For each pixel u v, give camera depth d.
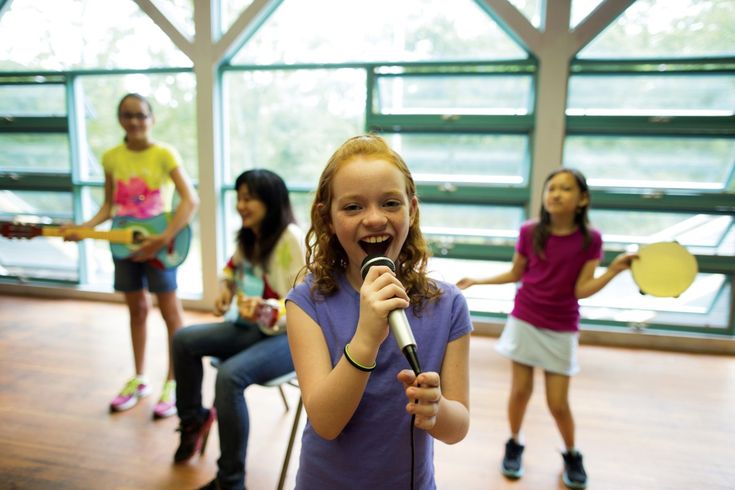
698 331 3.28
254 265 1.76
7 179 4.21
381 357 0.82
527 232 1.83
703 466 1.89
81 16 3.79
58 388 2.46
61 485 1.71
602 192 3.32
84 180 4.15
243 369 1.52
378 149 0.79
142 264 2.24
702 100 3.13
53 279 4.27
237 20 3.41
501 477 1.81
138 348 2.35
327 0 3.46
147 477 1.76
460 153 3.54
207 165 3.67
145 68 3.73
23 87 4.04
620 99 3.22
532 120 3.30
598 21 3.04
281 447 1.98
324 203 0.85
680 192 3.21
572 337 1.74
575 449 1.81
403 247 0.88
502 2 3.12
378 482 0.81
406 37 3.44
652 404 2.42
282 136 3.78
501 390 2.55
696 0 2.97
